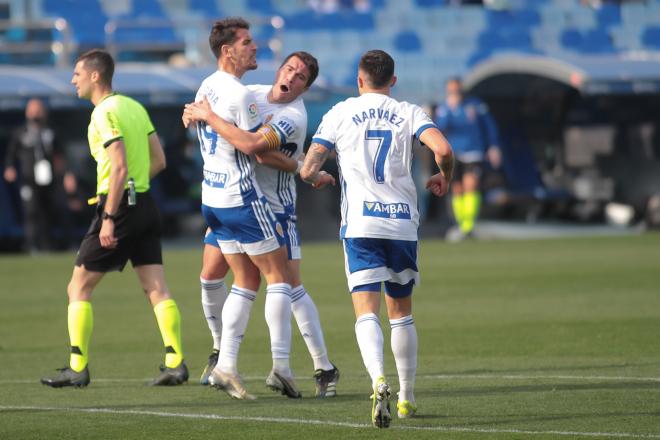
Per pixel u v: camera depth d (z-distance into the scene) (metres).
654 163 76.00
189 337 32.25
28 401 22.14
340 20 95.00
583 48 98.62
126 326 34.47
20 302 41.00
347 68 92.69
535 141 78.56
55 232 64.75
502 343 29.55
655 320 33.06
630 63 71.88
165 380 24.28
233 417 20.03
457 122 65.94
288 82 22.42
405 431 18.50
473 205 66.44
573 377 23.97
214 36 22.55
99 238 24.50
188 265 53.78
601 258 52.94
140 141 24.84
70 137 68.12
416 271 20.20
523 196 74.31
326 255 58.09
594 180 78.81
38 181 60.78
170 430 18.84
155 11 92.06
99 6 91.00
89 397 22.64
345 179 20.19
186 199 71.38
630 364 25.75
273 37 92.44
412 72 93.31
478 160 66.12
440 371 25.39
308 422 19.41
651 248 57.62
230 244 22.56
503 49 96.56
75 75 24.92
